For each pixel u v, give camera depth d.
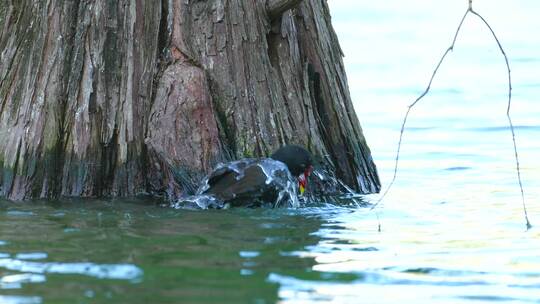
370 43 29.05
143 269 9.80
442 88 24.09
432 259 10.55
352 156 14.79
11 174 13.47
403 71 26.05
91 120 13.47
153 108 13.38
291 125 14.07
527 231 11.95
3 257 10.20
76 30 13.55
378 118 21.50
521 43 28.56
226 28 13.71
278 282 9.48
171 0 13.70
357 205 13.64
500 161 17.30
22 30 13.80
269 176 13.11
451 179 15.79
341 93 14.82
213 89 13.69
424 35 29.75
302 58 14.41
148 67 13.59
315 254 10.63
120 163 13.54
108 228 11.66
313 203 13.73
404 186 15.30
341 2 33.03
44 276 9.51
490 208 13.45
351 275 9.84
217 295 8.98
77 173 13.48
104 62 13.52
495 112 21.67
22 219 12.09
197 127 13.29
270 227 11.96
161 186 13.62
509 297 9.24
